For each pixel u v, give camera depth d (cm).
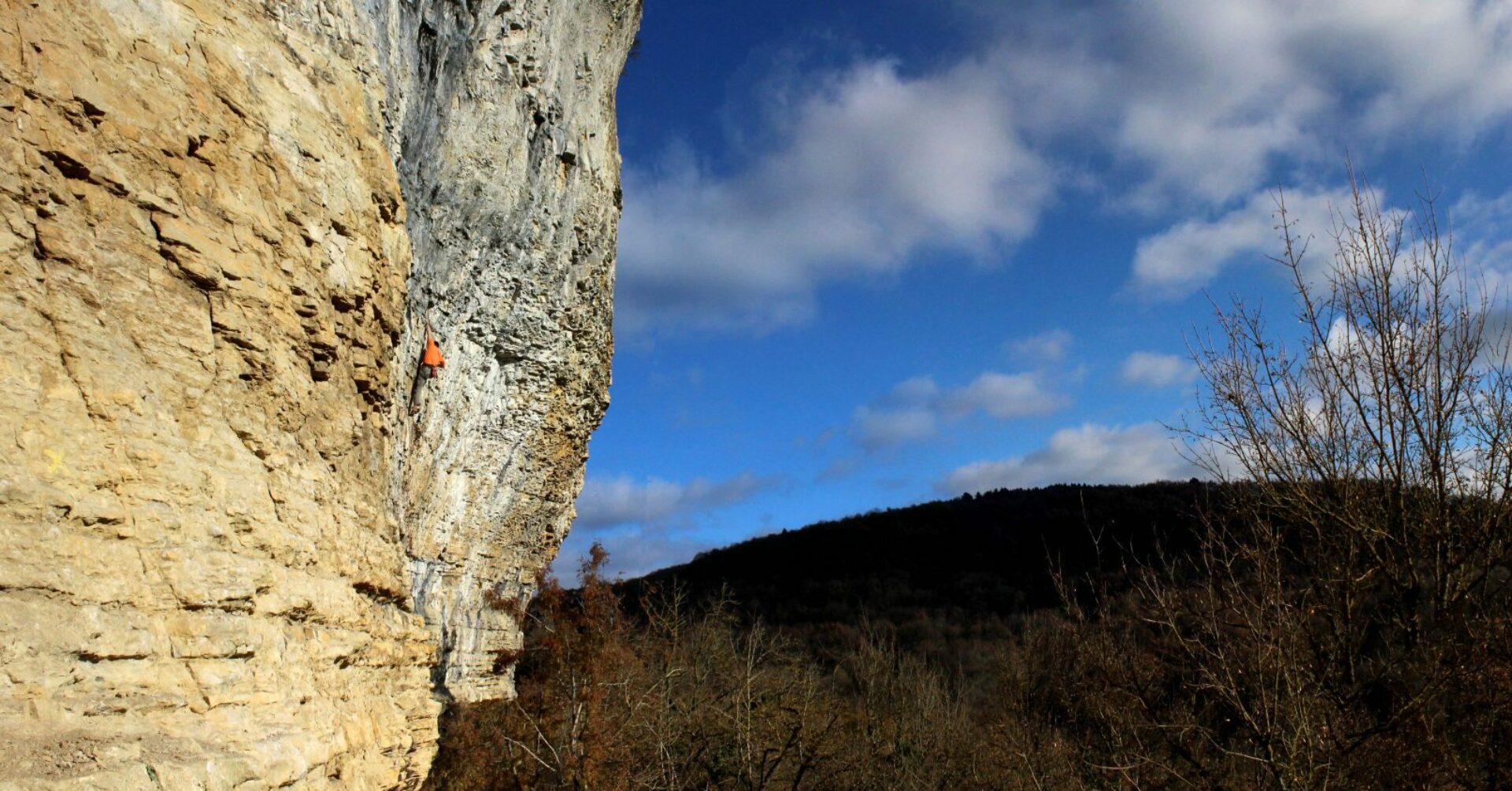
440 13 1630
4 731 490
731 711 2588
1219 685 915
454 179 1777
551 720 2164
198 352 743
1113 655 1141
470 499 2206
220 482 727
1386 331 915
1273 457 956
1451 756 799
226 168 811
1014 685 2186
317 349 930
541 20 2016
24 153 622
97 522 600
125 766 529
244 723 665
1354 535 895
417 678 1099
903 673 3938
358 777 831
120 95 707
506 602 2425
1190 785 986
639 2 2695
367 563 992
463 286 1930
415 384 1783
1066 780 1368
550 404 2384
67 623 557
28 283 609
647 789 2116
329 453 959
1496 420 870
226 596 688
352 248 1010
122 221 696
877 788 2727
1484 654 784
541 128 2081
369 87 1165
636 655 2664
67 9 677
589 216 2358
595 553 2583
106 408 636
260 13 923
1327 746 844
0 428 558
